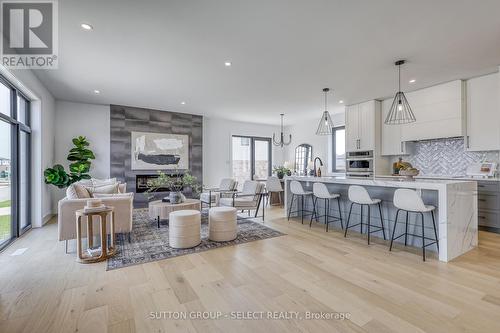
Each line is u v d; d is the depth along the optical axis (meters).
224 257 3.05
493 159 4.48
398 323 1.78
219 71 4.06
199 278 2.49
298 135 8.90
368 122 5.89
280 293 2.20
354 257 3.03
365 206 4.06
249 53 3.42
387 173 6.01
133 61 3.67
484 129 4.31
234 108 6.66
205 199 6.07
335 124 7.52
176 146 7.14
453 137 4.68
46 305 2.01
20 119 4.23
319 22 2.69
